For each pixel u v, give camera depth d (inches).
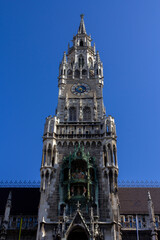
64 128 2314.2
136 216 1946.4
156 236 1867.6
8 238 1934.1
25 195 2326.5
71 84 2716.5
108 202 1907.0
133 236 1964.8
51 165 2059.5
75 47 3161.9
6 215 1953.7
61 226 1801.2
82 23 3567.9
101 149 2166.6
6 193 2357.3
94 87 2679.6
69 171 2009.1
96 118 2420.0
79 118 2422.5
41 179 2010.3
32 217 2017.7
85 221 1817.2
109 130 2231.8
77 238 1830.7
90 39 3393.2
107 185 1979.6
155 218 2066.9
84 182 1945.1
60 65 2913.4
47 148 2139.5
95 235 1749.5
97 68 2824.8
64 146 2188.7
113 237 1754.4
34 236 1930.4
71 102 2564.0
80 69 2861.7
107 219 1838.1
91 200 1904.5
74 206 1887.3
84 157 2058.3
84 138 2212.1
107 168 2039.9
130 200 2268.7
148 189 2431.1
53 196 1943.9
